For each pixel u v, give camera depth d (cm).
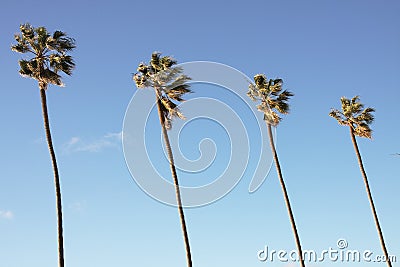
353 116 4728
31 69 3198
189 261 3212
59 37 3291
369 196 4591
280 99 4184
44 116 3167
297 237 3959
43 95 3203
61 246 2964
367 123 4697
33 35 3259
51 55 3269
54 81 3212
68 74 3288
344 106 4784
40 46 3250
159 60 3591
